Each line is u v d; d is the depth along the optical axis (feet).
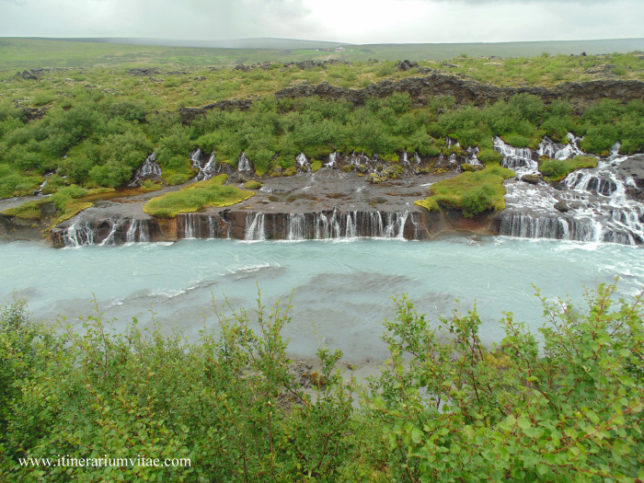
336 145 183.42
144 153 181.27
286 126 191.72
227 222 131.03
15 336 35.06
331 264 108.68
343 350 72.43
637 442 17.40
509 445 15.60
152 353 36.40
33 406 27.66
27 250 123.95
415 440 16.63
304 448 26.50
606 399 17.53
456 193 136.05
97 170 169.78
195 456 22.30
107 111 207.31
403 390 22.77
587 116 177.27
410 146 179.11
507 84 207.82
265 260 112.57
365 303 87.92
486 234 127.85
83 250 123.34
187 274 104.47
